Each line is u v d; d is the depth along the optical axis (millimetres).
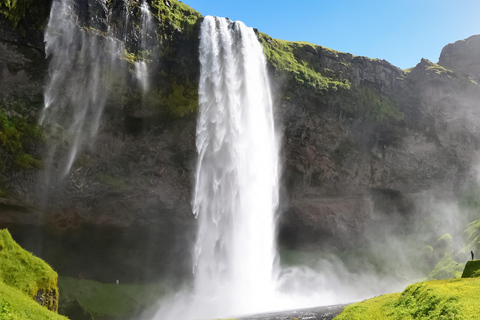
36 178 48812
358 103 65875
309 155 64062
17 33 46344
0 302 20938
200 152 58062
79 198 52406
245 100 60594
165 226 60750
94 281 55000
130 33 52125
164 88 53938
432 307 24703
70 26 48188
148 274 59750
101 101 50750
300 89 61406
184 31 56500
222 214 61219
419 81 71812
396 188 70062
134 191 55625
